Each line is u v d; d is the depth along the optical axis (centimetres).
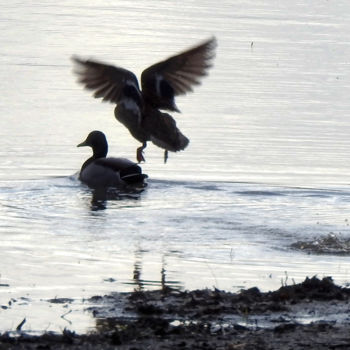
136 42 3578
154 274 1245
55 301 1103
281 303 1087
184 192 1812
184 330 969
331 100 2723
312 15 4591
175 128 1264
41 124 2348
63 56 3297
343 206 1723
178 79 1265
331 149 2178
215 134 2286
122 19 4238
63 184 1858
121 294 1138
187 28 3981
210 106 2609
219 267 1291
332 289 1132
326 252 1385
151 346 912
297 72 3142
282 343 926
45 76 2953
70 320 1024
